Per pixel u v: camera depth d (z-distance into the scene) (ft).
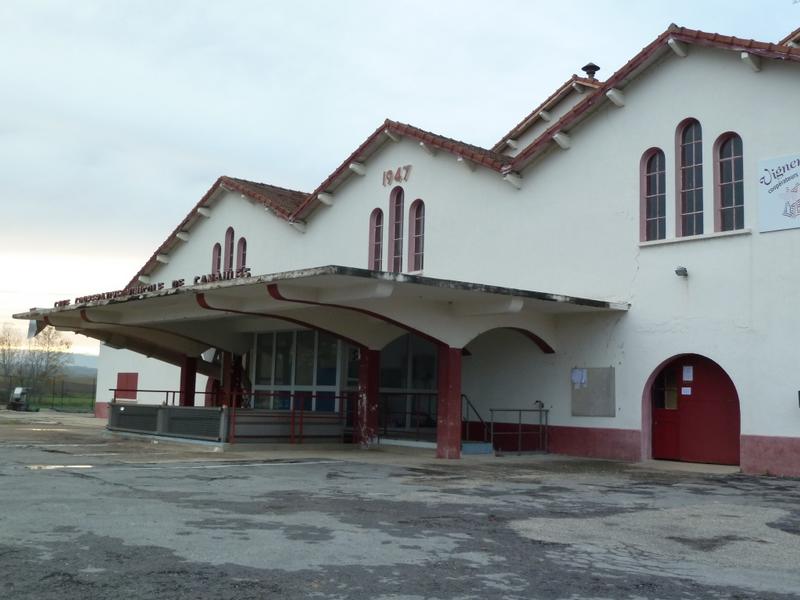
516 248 61.46
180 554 22.15
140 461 47.03
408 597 18.63
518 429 60.49
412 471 45.14
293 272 45.16
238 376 78.28
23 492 32.78
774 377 46.55
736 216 49.67
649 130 54.24
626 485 40.65
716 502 35.09
